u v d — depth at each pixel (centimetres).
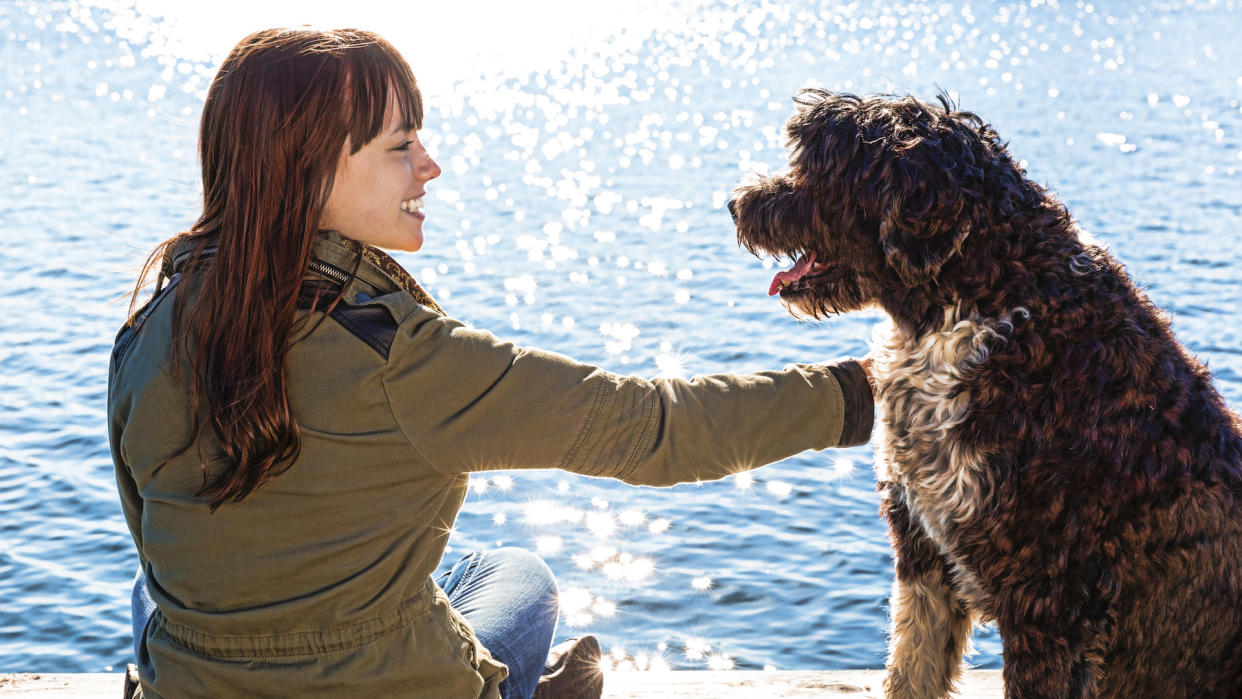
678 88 2241
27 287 1080
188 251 174
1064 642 214
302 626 169
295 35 168
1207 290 1050
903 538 250
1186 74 2441
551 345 919
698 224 1327
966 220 221
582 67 2512
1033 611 217
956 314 227
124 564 587
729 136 1803
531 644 219
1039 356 215
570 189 1501
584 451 173
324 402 164
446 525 181
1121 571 211
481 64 2498
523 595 222
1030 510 214
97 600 551
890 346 246
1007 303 221
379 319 168
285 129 161
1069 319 215
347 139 168
